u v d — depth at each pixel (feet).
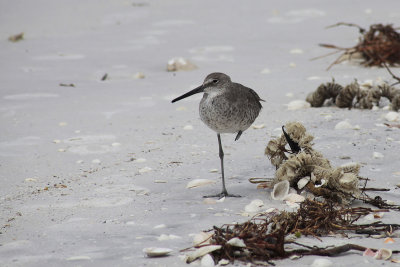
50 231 26.81
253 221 26.78
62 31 79.82
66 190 32.73
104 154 39.06
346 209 27.37
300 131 31.81
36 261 23.58
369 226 25.91
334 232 25.72
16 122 45.93
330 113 46.16
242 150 38.78
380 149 37.06
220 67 61.26
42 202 30.91
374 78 54.95
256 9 87.51
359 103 47.57
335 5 87.51
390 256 22.94
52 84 56.70
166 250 23.68
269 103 49.11
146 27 80.02
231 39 72.43
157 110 48.29
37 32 79.51
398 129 41.16
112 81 57.88
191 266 22.61
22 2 96.99
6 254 24.38
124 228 26.89
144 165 36.65
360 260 22.71
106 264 23.07
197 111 48.08
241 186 32.50
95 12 90.12
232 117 33.83
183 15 85.97
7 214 29.32
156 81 57.11
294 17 81.97
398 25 74.38
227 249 23.31
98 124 45.16
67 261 23.44
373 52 60.64
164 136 42.27
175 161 37.19
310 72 58.39
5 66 63.46
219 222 27.09
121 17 86.43
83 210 29.60
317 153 31.55
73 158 38.45
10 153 39.50
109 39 74.49
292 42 70.49
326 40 70.69
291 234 25.41
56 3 96.68
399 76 55.36
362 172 33.27
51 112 48.24
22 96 52.90
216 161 36.94
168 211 28.99
